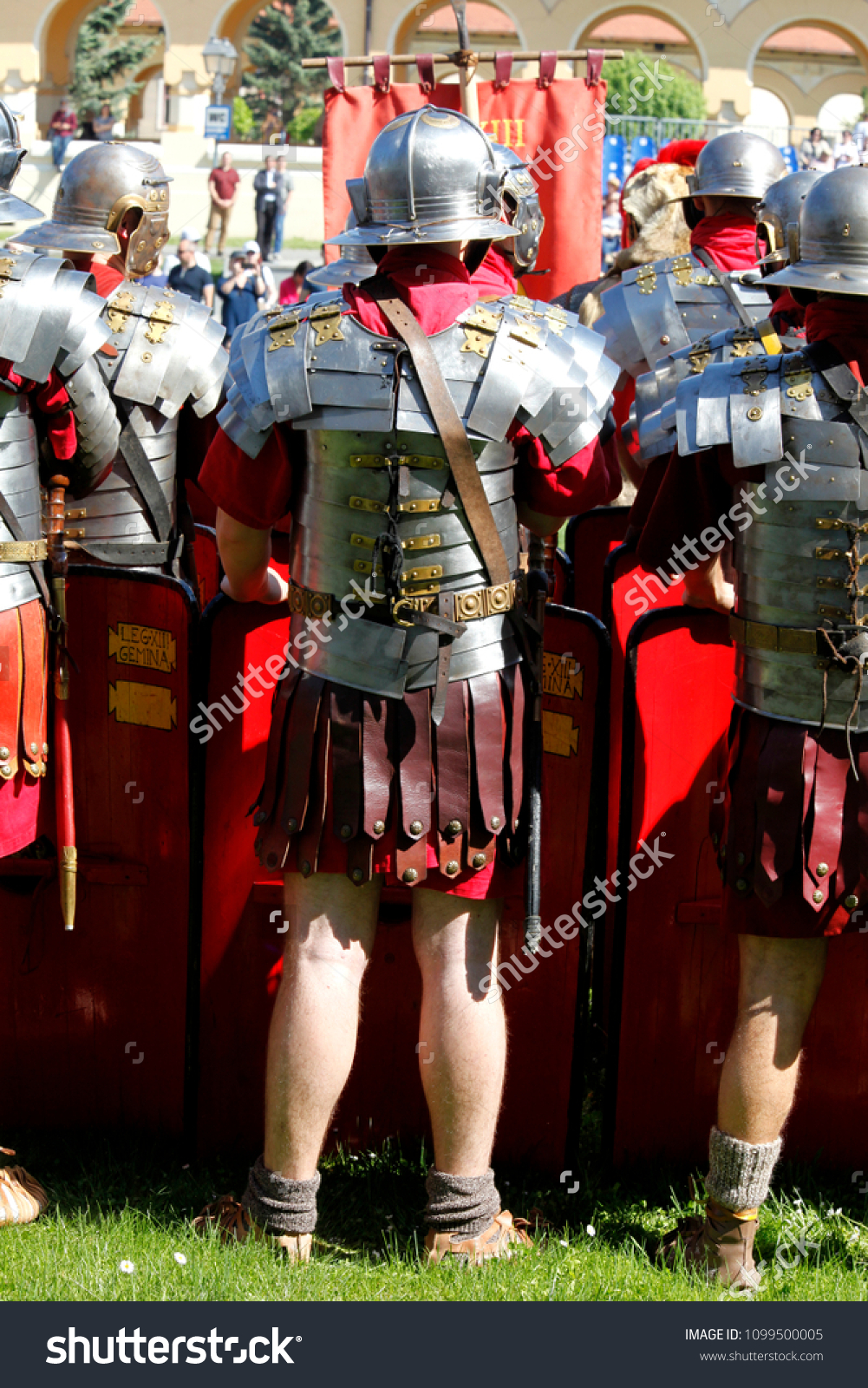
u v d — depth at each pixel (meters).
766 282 4.54
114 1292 4.62
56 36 47.88
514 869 4.77
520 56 9.84
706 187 6.62
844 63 66.06
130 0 66.19
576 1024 5.46
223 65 34.78
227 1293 4.58
